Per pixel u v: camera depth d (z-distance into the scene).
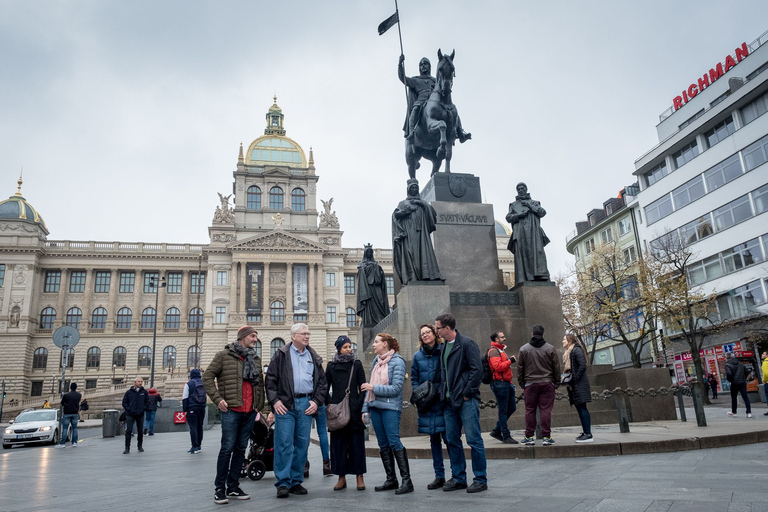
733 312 36.50
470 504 5.35
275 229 76.75
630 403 13.01
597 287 39.12
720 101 37.56
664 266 36.56
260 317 73.81
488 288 14.79
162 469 10.45
